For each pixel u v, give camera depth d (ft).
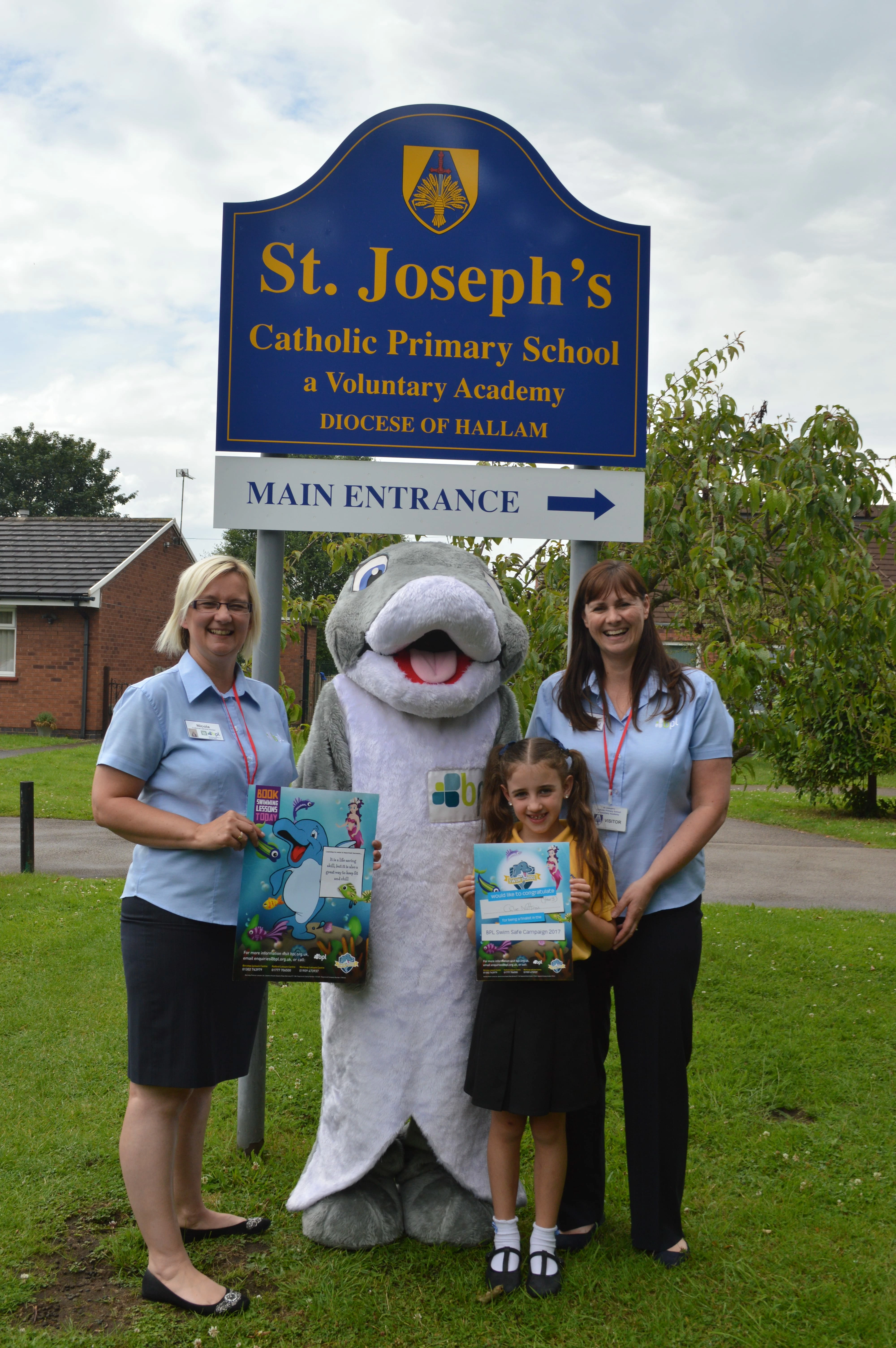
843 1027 15.87
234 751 8.87
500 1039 8.75
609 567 9.30
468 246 12.06
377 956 9.39
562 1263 9.25
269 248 11.83
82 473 170.40
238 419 11.87
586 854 8.82
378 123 11.87
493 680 9.92
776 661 15.34
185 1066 8.38
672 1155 9.18
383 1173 9.90
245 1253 9.53
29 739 66.64
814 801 47.88
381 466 12.06
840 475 15.56
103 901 23.72
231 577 8.90
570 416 12.32
